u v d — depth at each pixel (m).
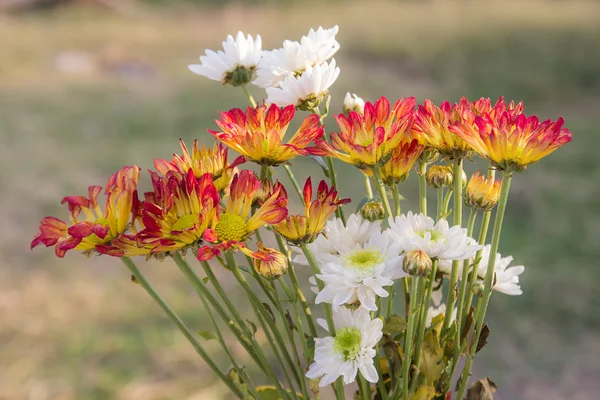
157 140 4.57
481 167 3.77
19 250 3.31
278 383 1.02
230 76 1.08
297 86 1.03
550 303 2.86
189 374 2.43
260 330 2.54
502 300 2.92
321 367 0.98
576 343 2.67
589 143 4.48
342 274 0.97
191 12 9.68
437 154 1.02
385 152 0.98
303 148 0.99
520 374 2.53
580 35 7.21
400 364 1.01
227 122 0.99
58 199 3.73
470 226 1.01
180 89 5.84
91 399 2.35
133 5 9.82
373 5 9.29
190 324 2.70
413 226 0.98
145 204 0.94
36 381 2.45
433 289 1.07
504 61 6.45
